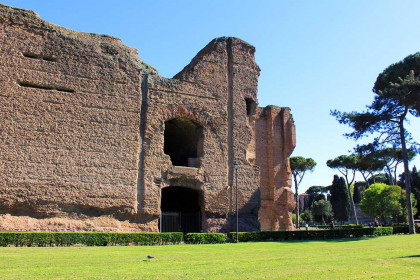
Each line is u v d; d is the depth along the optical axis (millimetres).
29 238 21844
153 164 30000
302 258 15625
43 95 27531
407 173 37812
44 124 27172
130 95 30234
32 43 27906
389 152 40125
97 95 29109
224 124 33750
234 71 35312
